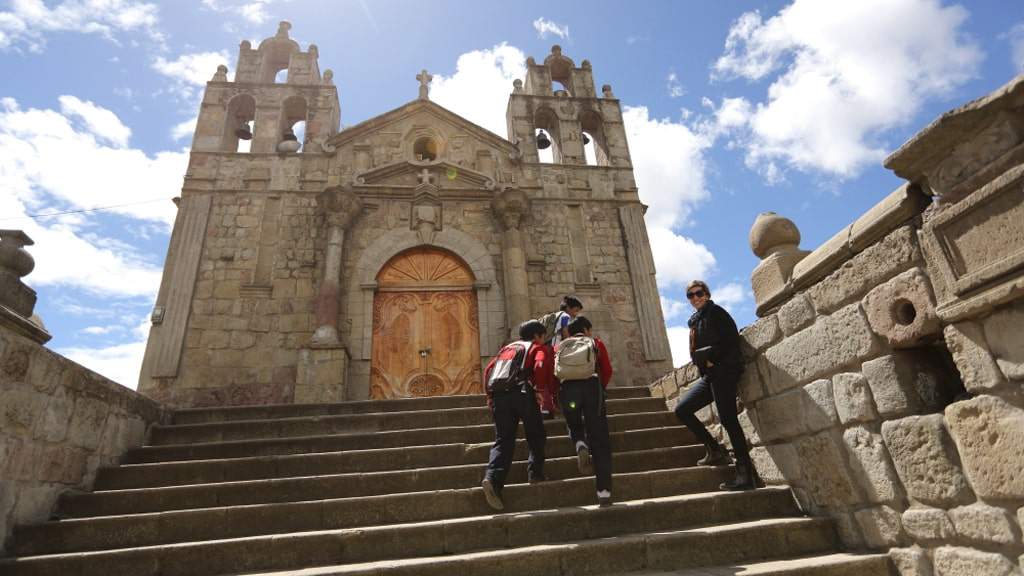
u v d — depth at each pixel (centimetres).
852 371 363
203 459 551
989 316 272
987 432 273
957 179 288
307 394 966
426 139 1380
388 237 1205
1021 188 252
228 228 1162
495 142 1388
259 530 412
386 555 372
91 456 489
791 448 424
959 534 288
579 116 1503
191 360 1024
